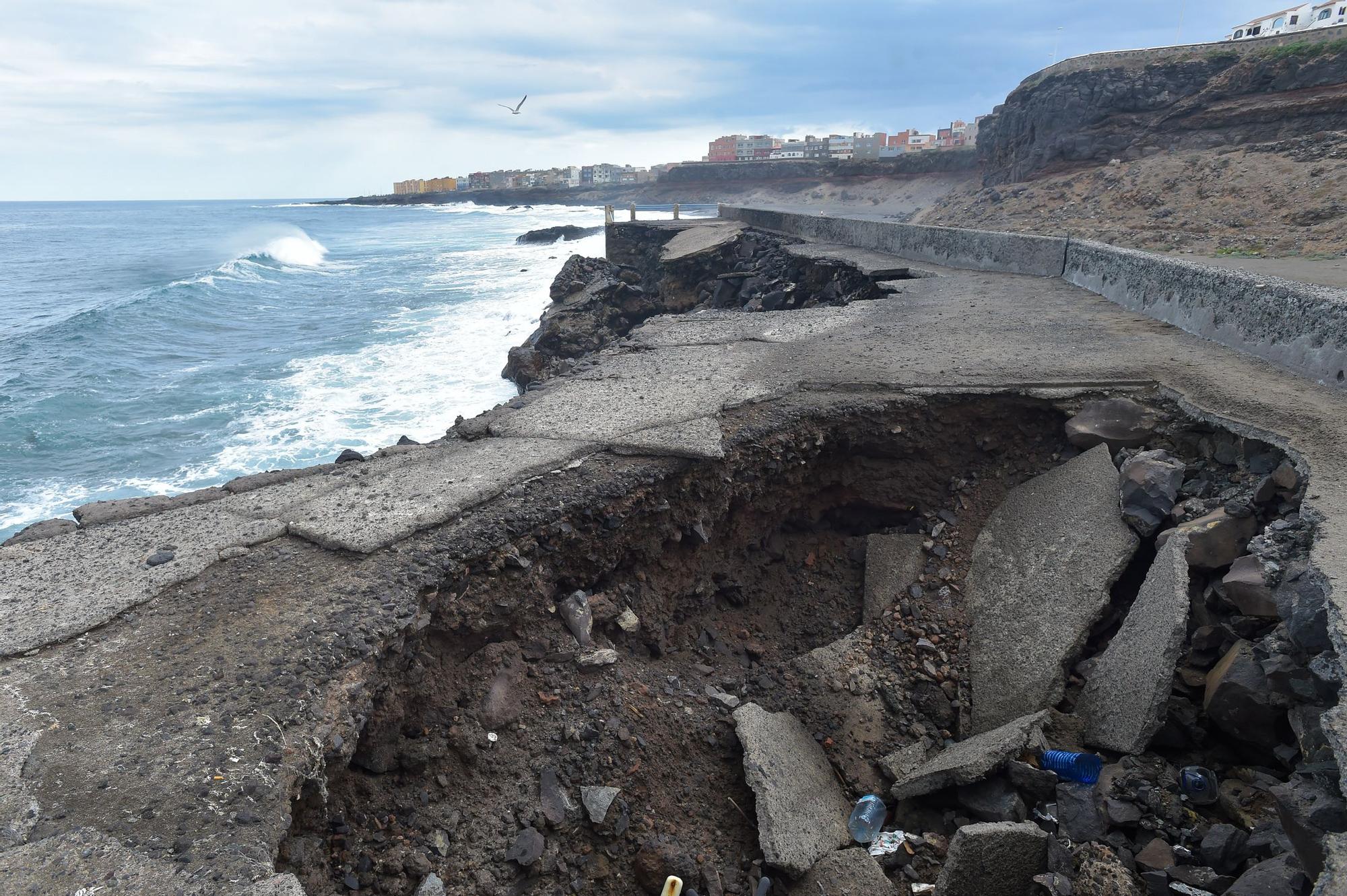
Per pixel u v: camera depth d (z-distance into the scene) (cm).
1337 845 233
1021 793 365
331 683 313
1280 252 1264
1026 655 439
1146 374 590
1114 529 472
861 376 639
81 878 227
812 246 1628
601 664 407
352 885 295
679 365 707
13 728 283
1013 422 595
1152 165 2056
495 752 357
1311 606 322
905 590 521
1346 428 455
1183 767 358
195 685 307
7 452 1083
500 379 1408
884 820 386
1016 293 976
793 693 455
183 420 1213
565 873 326
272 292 2547
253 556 395
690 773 384
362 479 475
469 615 392
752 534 566
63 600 359
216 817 252
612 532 463
